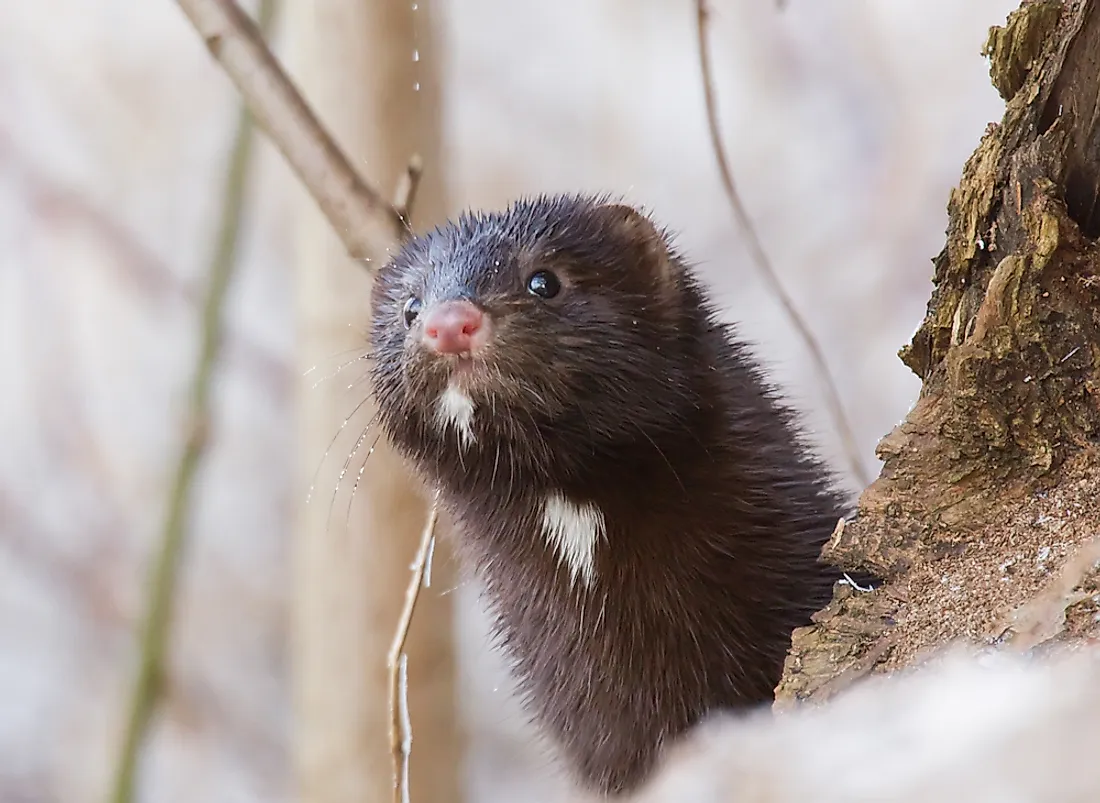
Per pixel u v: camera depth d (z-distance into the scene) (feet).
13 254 63.36
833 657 21.50
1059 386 21.99
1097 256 22.09
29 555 61.93
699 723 29.68
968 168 23.68
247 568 63.31
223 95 66.39
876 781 11.60
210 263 36.06
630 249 30.07
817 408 55.26
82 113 65.87
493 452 29.55
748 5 62.49
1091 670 13.00
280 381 63.77
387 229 30.66
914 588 21.85
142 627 35.37
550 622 31.50
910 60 60.70
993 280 22.25
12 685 61.26
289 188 54.65
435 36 38.32
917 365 25.23
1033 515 21.65
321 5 36.96
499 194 61.36
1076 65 22.16
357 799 37.11
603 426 28.76
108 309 64.54
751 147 61.41
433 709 37.73
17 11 66.13
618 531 29.89
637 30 63.36
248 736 59.98
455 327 27.84
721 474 29.71
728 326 32.17
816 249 59.00
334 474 37.22
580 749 32.27
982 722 11.75
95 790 57.98
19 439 63.67
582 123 62.64
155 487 59.62
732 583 29.73
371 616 37.11
